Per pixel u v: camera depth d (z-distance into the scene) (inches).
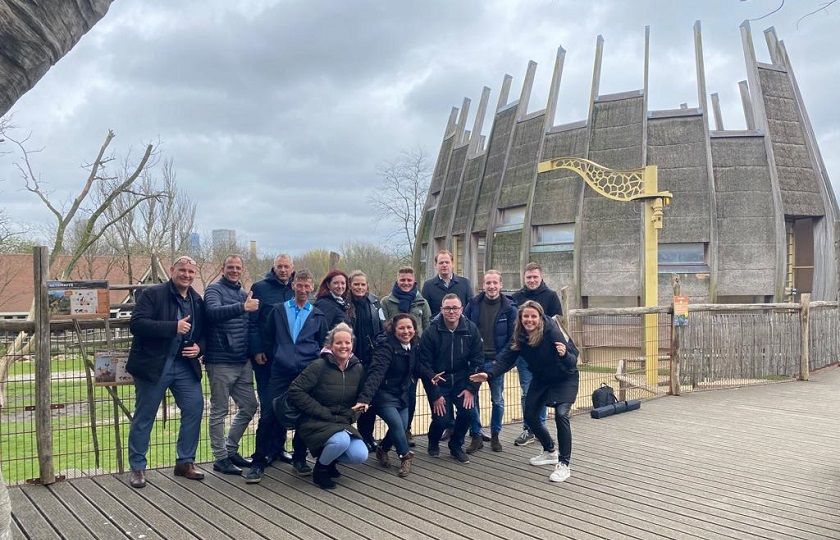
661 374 404.5
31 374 225.6
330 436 189.9
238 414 214.7
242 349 209.2
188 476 202.7
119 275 1053.2
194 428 203.6
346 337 195.8
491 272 243.9
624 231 583.5
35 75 71.1
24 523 164.1
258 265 1389.0
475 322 244.2
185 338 197.2
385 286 1375.5
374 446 237.1
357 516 170.7
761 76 581.9
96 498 183.6
